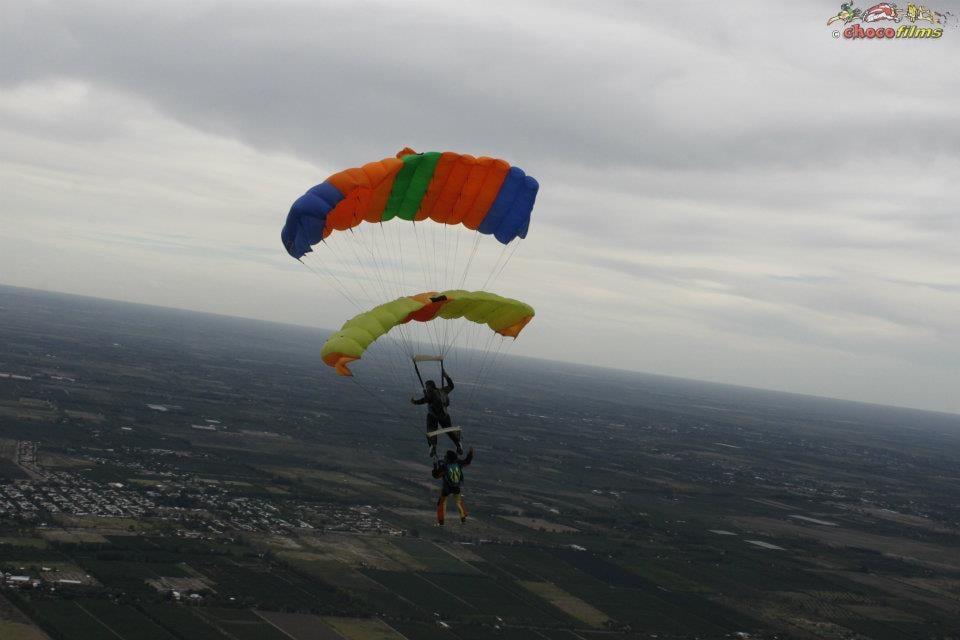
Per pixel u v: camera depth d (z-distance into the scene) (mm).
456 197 30062
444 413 27469
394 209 29844
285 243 27641
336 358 25703
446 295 27984
